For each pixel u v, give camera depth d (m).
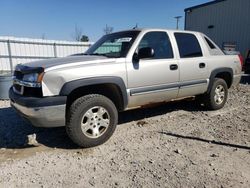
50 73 3.77
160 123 5.34
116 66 4.27
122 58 4.38
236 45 18.25
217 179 3.18
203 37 5.88
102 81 4.10
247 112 6.11
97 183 3.14
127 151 4.01
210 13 19.98
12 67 16.48
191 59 5.35
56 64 3.94
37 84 3.77
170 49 5.09
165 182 3.12
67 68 3.89
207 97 6.00
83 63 4.04
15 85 4.37
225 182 3.12
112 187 3.05
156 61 4.77
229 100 7.44
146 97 4.72
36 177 3.29
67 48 19.23
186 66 5.23
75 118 3.94
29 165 3.60
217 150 4.01
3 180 3.22
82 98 4.02
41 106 3.72
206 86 5.77
